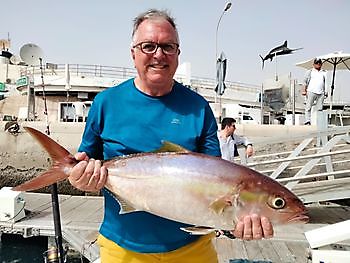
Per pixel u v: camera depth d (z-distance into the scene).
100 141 2.52
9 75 38.91
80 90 23.91
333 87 17.31
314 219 9.00
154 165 2.18
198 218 2.11
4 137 14.44
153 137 2.37
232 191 2.05
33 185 2.12
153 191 2.17
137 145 2.36
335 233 4.04
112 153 2.39
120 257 2.39
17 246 8.57
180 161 2.15
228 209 2.05
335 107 25.56
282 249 6.59
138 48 2.29
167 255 2.35
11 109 27.67
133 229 2.35
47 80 23.75
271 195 2.03
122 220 2.38
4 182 14.41
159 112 2.39
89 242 7.16
